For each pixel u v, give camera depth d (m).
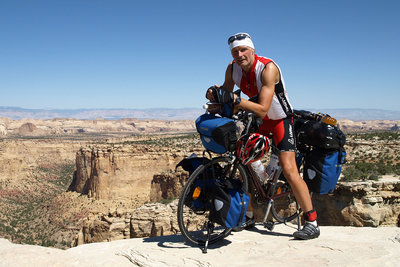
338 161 4.84
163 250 4.09
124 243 4.41
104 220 34.41
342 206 16.81
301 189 4.64
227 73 4.91
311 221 4.57
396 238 4.20
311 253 3.88
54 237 82.12
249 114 4.25
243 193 4.34
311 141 4.82
